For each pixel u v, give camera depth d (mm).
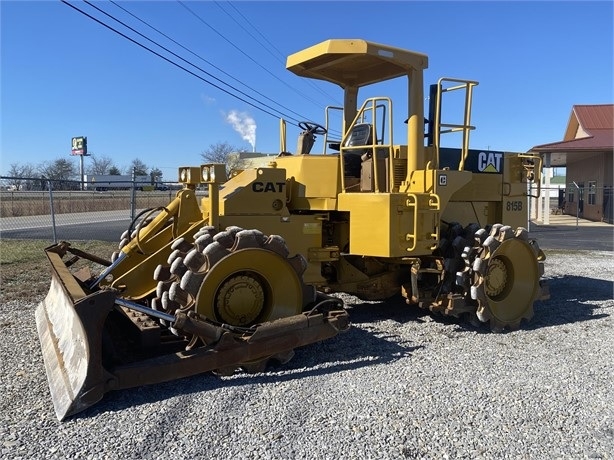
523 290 6238
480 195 6855
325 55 5703
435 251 6176
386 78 6594
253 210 5414
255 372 4516
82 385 3668
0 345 5277
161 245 5191
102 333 4102
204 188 6477
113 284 4848
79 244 13352
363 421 3629
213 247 4398
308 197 5930
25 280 8711
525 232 6137
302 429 3508
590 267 11148
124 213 27062
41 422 3598
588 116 29516
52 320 4938
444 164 6363
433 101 5992
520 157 7293
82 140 66125
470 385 4277
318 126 6766
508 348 5328
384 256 5418
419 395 4070
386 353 5113
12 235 15672
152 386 4207
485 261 5734
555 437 3432
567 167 33750
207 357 4203
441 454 3217
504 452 3242
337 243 6223
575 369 4684
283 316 4809
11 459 3119
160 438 3377
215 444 3309
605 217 26016
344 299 7648
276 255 4668
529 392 4145
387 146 5535
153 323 4559
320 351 5152
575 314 6871
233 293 4590
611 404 3939
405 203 5480
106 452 3211
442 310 5855
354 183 6102
